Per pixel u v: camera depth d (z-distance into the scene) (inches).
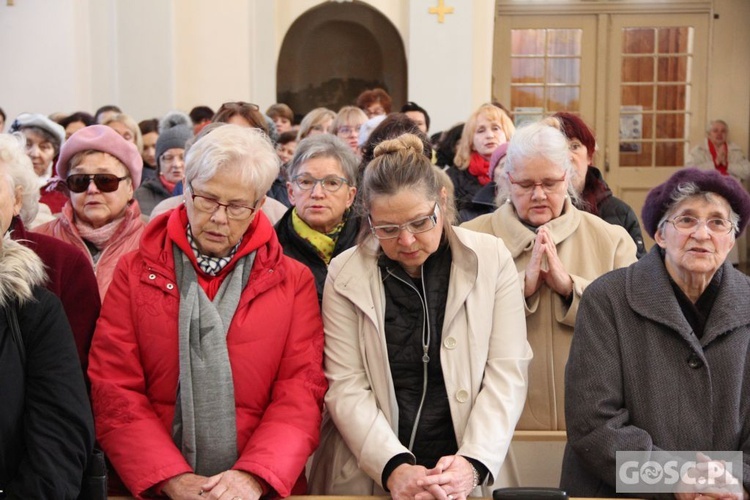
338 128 214.5
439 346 95.8
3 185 86.2
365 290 96.6
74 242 120.3
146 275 93.0
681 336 93.6
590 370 95.3
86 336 94.6
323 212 126.7
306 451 90.4
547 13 409.7
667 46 414.6
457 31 341.1
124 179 120.3
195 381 90.0
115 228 121.0
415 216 91.6
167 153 183.2
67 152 119.1
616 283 98.2
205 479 87.2
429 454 95.7
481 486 98.3
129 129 222.1
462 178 187.6
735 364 92.7
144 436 88.8
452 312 95.4
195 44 319.9
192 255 93.0
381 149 94.3
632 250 119.0
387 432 92.2
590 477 95.9
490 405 93.7
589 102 414.3
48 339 82.7
